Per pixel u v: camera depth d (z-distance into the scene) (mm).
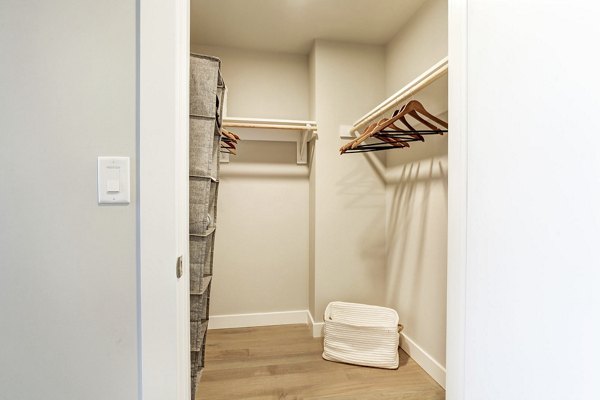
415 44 2018
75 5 768
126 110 787
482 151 832
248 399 1607
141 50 775
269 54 2568
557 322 622
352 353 1956
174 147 793
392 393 1663
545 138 645
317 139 2363
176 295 801
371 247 2439
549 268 638
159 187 787
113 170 782
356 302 2422
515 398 723
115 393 798
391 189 2357
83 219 781
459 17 916
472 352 872
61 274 775
